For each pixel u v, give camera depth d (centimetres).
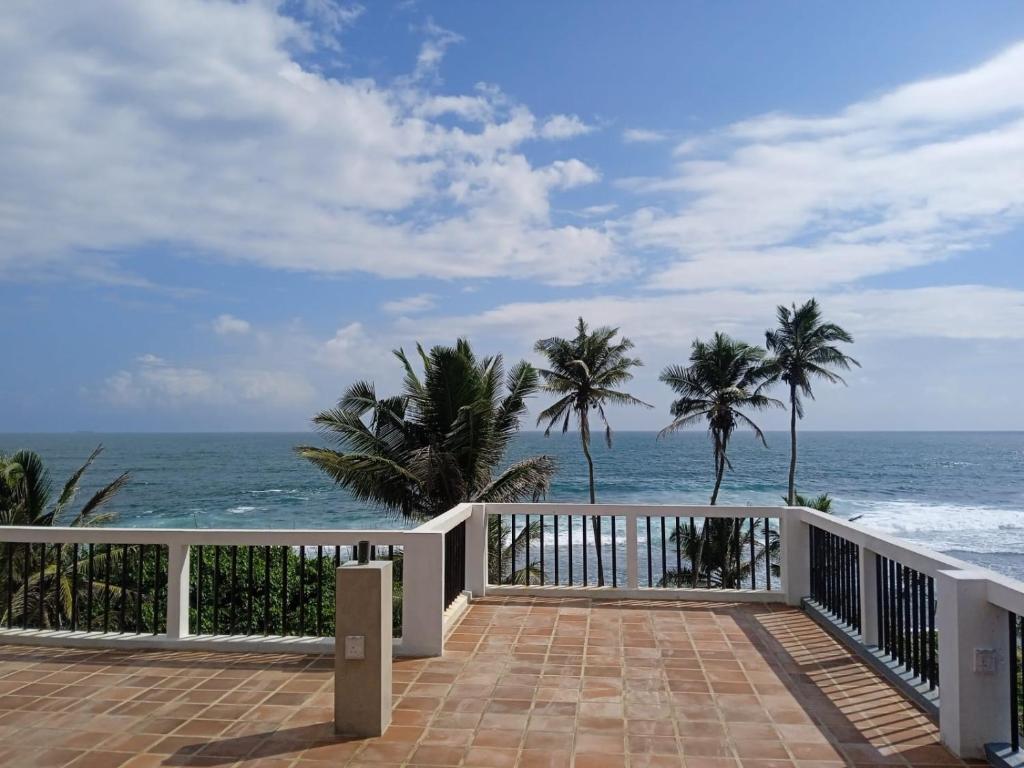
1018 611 339
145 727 419
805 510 687
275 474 7162
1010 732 368
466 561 732
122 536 596
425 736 403
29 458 1526
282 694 473
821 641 581
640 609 682
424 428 1658
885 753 379
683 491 5556
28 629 607
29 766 370
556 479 6391
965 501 5366
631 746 388
